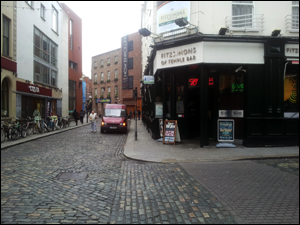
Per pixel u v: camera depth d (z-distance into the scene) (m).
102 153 8.32
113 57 43.84
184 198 3.97
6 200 3.76
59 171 5.68
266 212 3.39
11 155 7.62
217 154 7.70
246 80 8.98
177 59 9.56
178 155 7.64
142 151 8.32
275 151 8.04
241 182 4.84
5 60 13.52
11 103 14.37
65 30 26.42
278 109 8.91
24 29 16.03
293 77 9.43
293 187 4.49
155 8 10.95
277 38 8.73
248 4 9.23
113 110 16.59
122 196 4.09
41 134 13.90
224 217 3.24
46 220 3.10
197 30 8.99
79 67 32.94
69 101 29.97
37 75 18.88
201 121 9.00
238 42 8.80
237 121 9.80
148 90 15.41
